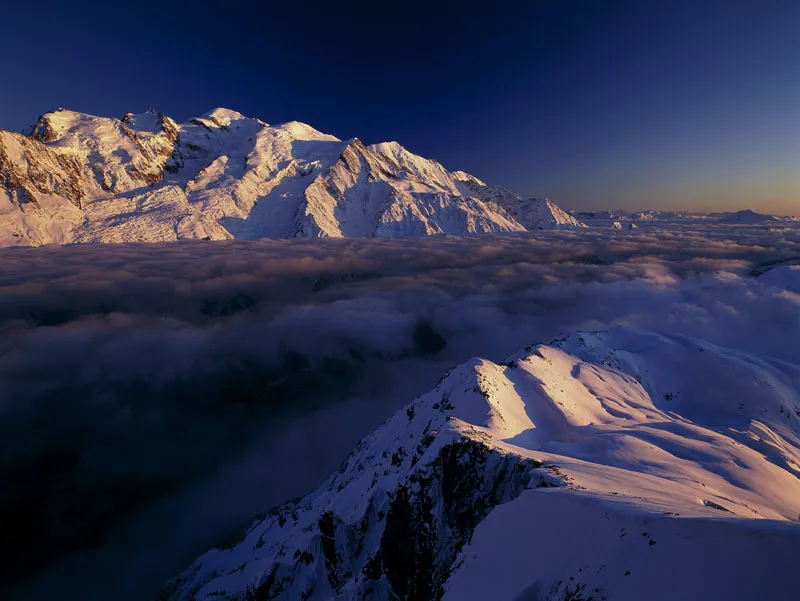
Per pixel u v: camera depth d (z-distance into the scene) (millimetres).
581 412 53969
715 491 32812
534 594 15297
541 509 20234
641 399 70062
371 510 42562
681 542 13023
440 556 29438
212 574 71125
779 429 63531
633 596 11992
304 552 45969
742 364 80438
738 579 10656
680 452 42156
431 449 34844
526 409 49812
